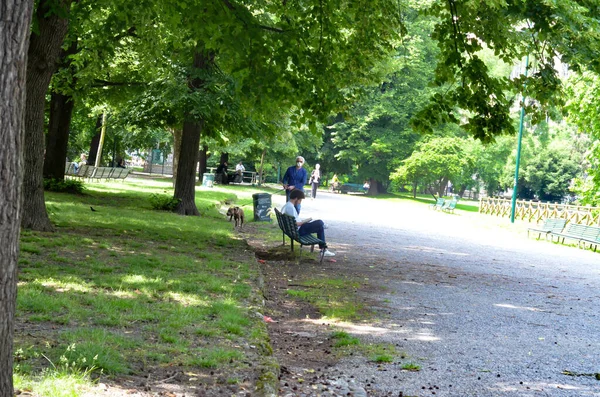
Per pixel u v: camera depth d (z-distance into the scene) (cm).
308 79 1410
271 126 2109
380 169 6831
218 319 719
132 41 2128
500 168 7919
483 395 588
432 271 1436
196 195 3186
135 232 1472
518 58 1377
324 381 593
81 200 2264
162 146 6022
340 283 1164
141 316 677
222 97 1945
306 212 3139
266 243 1702
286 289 1077
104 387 450
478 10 1319
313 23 1460
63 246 1109
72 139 4888
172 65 1981
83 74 2019
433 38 1420
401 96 6500
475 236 2634
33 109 1271
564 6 1172
